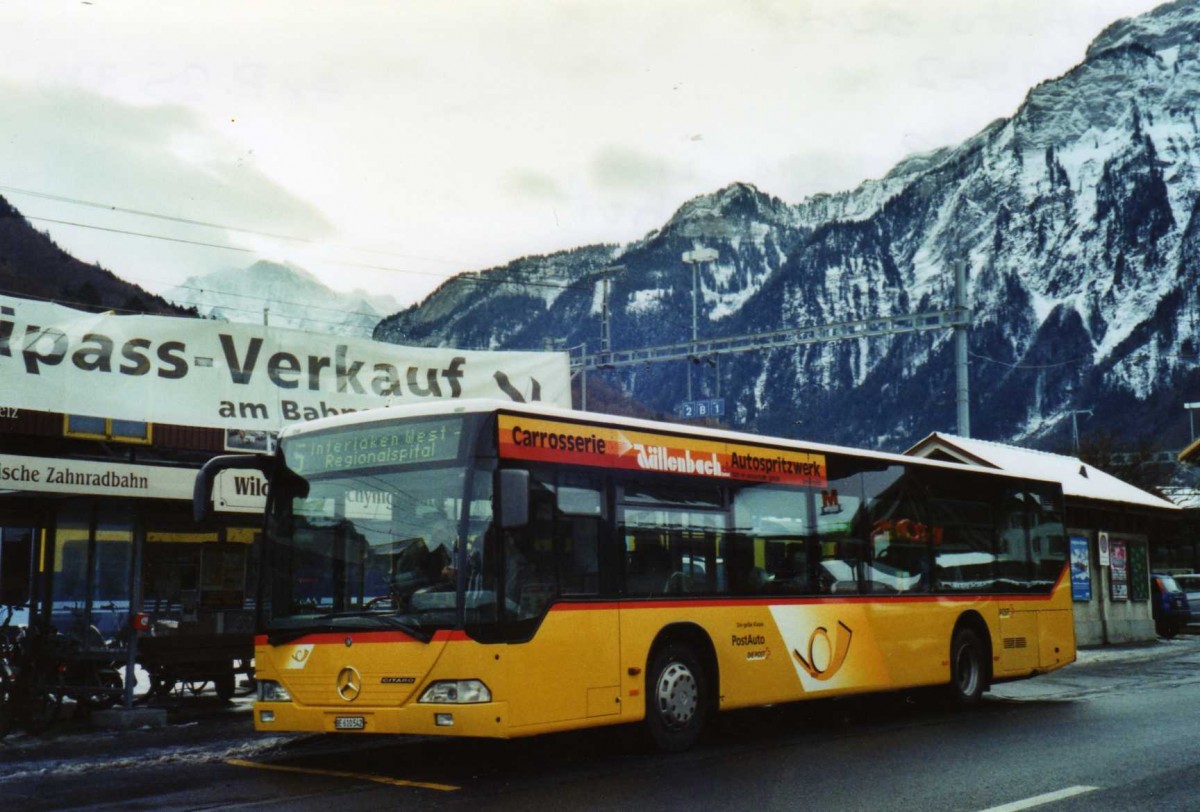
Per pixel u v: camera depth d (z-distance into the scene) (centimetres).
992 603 1677
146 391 1574
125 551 1484
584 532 1114
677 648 1196
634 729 1189
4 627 1433
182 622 1523
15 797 962
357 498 1088
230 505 1507
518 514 995
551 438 1102
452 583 1020
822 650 1368
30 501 1491
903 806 890
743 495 1305
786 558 1348
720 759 1142
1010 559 1739
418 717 1010
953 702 1580
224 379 1650
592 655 1095
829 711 1593
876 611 1460
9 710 1308
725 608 1251
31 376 1471
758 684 1277
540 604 1055
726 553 1268
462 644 1005
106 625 1473
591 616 1101
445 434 1061
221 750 1209
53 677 1447
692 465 1248
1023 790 954
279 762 1152
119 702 1527
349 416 1120
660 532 1194
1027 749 1187
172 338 1608
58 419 1441
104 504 1482
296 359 1728
